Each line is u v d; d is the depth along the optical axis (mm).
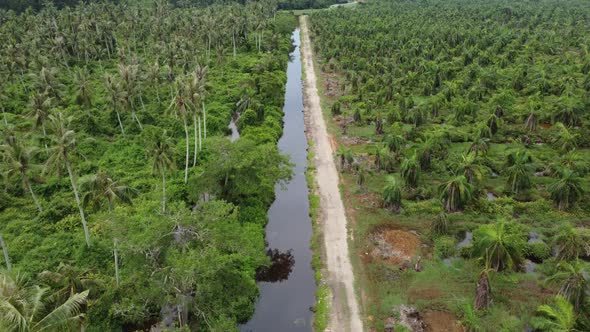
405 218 58375
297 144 85688
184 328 38438
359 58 131125
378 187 66438
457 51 136250
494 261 46219
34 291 29453
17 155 52844
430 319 42469
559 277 41188
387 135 77625
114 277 46812
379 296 45562
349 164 72000
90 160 75188
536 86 102812
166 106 98938
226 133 90812
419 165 66250
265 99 104750
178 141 83500
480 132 76688
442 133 76438
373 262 50688
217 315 41188
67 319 27672
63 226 56531
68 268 39750
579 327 37938
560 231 49750
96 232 54375
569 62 123188
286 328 43344
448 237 53625
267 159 62500
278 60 135000
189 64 111812
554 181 62062
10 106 98188
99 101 100250
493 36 151000
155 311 44031
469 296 44875
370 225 57312
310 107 103688
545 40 147000
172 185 66438
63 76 118438
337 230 56812
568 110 83812
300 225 60250
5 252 46812
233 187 61969
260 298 47438
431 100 96125
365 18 198250
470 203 60125
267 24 166500
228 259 40656
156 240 40188
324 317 43250
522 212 59156
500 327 40500
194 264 37312
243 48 153375
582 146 79000
